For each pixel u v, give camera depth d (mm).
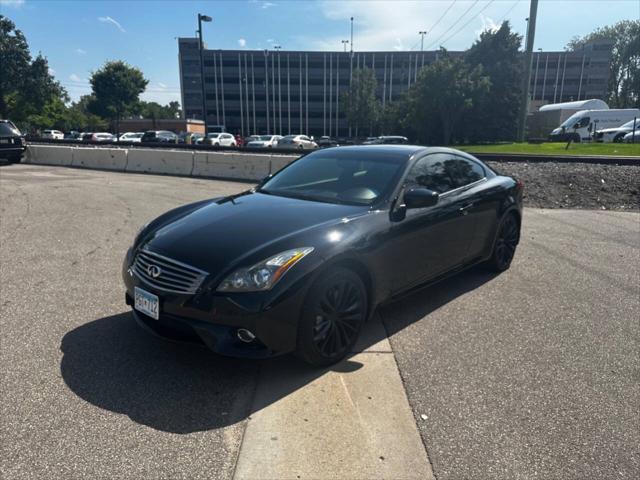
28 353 3270
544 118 47000
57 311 4000
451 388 2930
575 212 9375
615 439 2473
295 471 2205
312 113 88500
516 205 5262
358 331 3328
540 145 28656
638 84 90750
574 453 2359
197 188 11891
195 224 3402
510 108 43344
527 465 2268
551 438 2469
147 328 3117
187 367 3145
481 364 3232
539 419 2631
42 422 2535
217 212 3643
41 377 2973
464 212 4367
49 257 5617
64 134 64312
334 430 2512
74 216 8133
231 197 4195
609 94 95438
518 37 44125
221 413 2648
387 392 2879
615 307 4289
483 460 2297
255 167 14203
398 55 85062
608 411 2713
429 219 3914
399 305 4324
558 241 6832
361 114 59500
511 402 2787
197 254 2971
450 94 38062
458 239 4371
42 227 7258
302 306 2912
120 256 5684
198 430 2498
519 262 5742
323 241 3061
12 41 52031
